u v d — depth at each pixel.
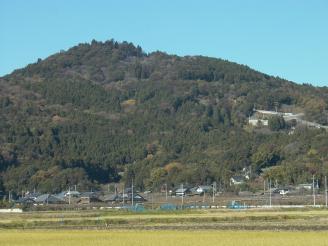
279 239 105.56
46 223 161.75
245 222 152.75
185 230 131.75
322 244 97.94
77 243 103.75
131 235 118.50
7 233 128.38
